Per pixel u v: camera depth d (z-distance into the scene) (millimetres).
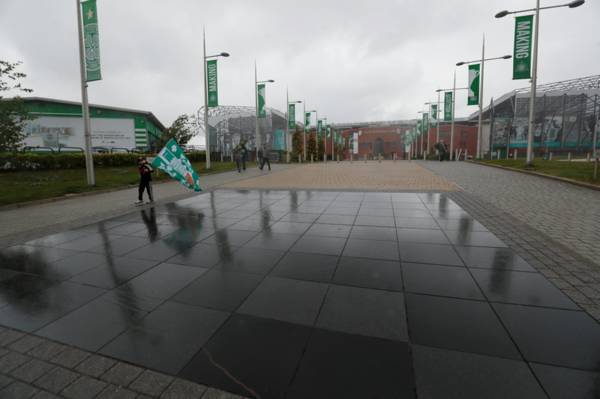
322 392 2170
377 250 4828
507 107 51438
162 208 8578
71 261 4680
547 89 40031
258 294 3561
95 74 12352
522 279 3744
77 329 2994
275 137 52781
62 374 2438
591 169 13172
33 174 16562
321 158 55688
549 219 6422
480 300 3295
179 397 2188
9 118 11844
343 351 2580
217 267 4340
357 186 11891
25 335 2930
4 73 11281
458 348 2568
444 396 2098
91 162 12961
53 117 35000
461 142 57094
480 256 4492
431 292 3494
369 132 67562
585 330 2750
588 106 42750
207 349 2658
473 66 27250
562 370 2293
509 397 2076
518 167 16969
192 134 21641
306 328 2910
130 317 3170
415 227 6039
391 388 2180
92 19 12086
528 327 2812
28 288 3842
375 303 3299
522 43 16469
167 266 4414
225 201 9414
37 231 6367
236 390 2223
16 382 2371
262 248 5059
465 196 9180
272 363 2469
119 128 38500
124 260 4676
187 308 3309
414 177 14898
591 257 4387
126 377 2385
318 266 4277
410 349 2576
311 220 6785
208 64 21000
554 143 44719
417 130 48969
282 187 12125
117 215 7773
